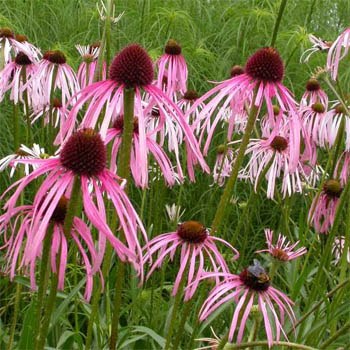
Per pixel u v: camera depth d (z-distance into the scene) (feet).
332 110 3.04
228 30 5.54
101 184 1.55
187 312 2.08
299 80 5.19
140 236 2.93
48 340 2.53
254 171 3.06
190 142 1.81
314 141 3.00
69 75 3.07
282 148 2.92
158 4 5.94
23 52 3.01
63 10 5.48
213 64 5.01
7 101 4.21
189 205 4.07
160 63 2.77
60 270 1.53
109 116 1.75
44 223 1.42
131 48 1.80
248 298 1.97
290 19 5.82
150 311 2.74
